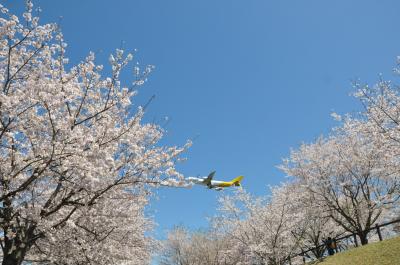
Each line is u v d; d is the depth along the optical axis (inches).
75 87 372.2
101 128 369.7
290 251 964.0
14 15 336.5
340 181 912.3
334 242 812.6
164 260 1521.9
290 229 958.4
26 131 328.5
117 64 367.6
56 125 335.6
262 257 924.0
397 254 569.9
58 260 414.3
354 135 877.8
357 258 636.7
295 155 998.4
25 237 331.9
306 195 941.8
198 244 1507.1
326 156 948.6
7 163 317.1
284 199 975.0
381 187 891.4
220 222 1163.9
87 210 380.5
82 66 369.7
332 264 669.3
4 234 334.6
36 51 359.6
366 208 905.5
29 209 317.4
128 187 403.2
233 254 1128.2
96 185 347.9
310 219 977.5
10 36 340.2
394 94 715.4
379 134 707.4
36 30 351.9
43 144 314.5
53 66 365.1
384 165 720.3
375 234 1044.5
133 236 586.6
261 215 974.4
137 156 381.4
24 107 334.0
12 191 309.6
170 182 375.9
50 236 337.4
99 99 394.6
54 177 337.7
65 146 315.6
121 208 453.7
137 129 405.1
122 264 474.9
